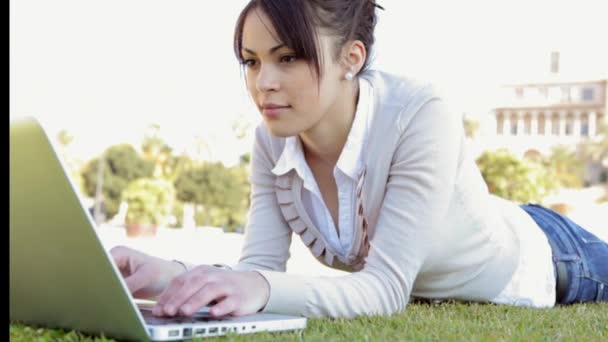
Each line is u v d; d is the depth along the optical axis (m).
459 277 2.05
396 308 1.68
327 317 1.56
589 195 48.78
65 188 1.07
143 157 39.94
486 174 33.66
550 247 2.29
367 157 1.80
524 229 2.19
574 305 2.25
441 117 1.77
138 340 1.18
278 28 1.55
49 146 1.06
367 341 1.28
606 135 51.25
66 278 1.19
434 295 2.10
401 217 1.71
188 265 1.67
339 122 1.80
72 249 1.14
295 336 1.29
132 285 1.58
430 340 1.33
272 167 2.03
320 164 1.91
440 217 1.76
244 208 36.00
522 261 2.14
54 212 1.11
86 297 1.19
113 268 1.11
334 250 1.96
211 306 1.48
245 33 1.60
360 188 1.82
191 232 21.98
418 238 1.71
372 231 1.88
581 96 57.47
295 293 1.52
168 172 37.34
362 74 1.79
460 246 2.00
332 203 1.93
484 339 1.35
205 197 35.81
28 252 1.21
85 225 1.09
